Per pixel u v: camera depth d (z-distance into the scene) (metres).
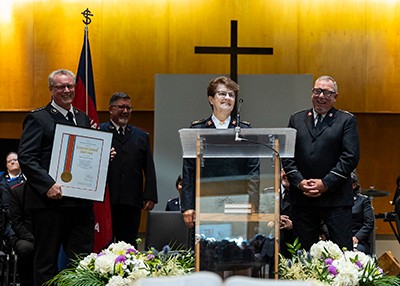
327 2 13.70
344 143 6.59
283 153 4.93
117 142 8.53
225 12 13.68
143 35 13.76
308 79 11.10
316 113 6.78
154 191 8.66
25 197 6.67
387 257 8.99
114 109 8.56
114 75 13.75
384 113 13.78
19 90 13.83
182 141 4.93
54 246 6.62
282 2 13.66
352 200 6.64
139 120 13.95
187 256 5.58
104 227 8.11
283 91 11.12
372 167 13.88
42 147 6.71
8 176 10.53
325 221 6.63
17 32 13.83
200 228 4.83
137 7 13.77
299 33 13.68
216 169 4.87
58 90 6.79
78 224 6.72
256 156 4.86
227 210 4.84
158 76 11.22
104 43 13.76
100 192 6.71
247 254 4.81
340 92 13.71
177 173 11.19
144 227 13.75
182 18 13.72
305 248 6.66
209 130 4.85
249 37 13.65
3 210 8.70
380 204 13.82
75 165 6.66
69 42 13.79
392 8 13.69
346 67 13.70
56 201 6.59
